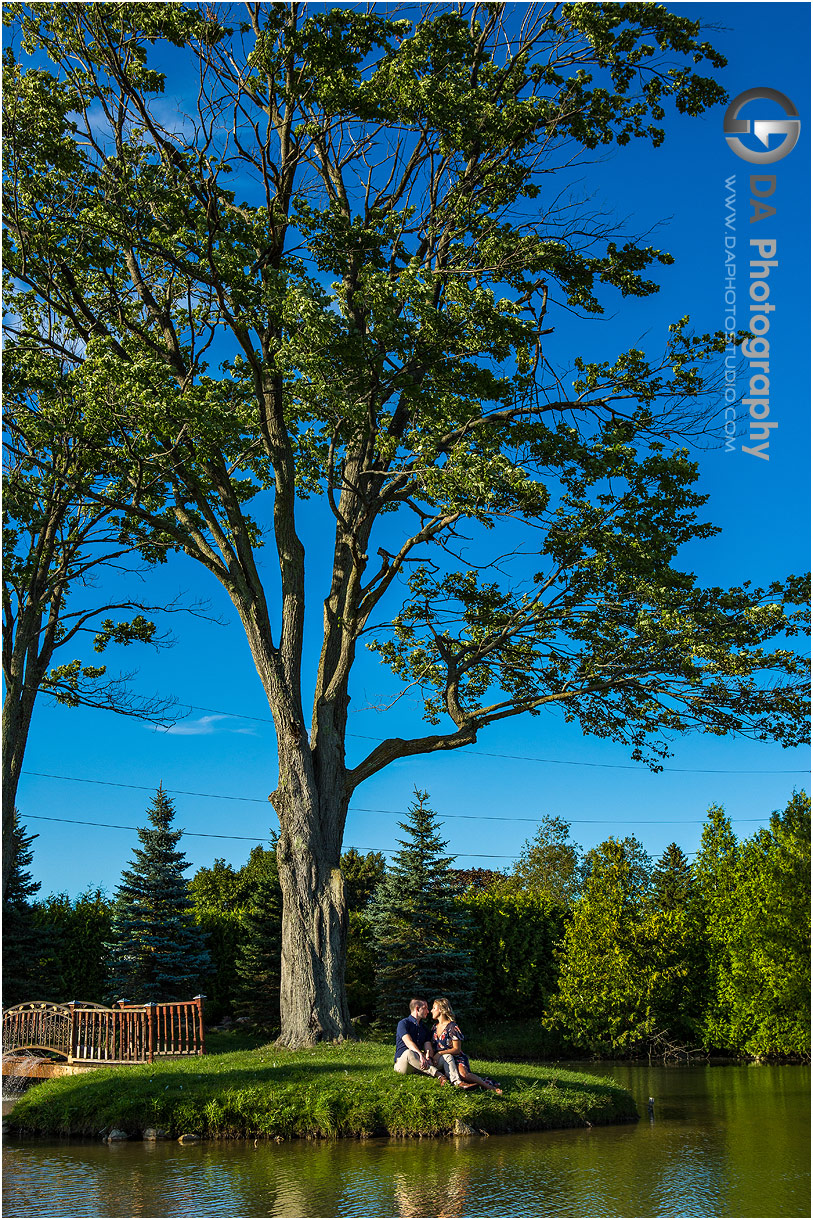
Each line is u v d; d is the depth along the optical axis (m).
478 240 16.52
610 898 27.28
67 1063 15.92
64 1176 8.49
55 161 14.30
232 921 30.91
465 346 14.43
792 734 16.83
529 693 18.02
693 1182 7.79
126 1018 15.41
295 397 17.72
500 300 13.86
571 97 16.16
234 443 16.53
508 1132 10.71
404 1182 7.85
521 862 69.50
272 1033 26.05
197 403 14.37
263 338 15.80
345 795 16.38
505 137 15.88
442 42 15.27
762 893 23.77
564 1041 26.97
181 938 27.81
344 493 17.88
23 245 15.52
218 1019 29.64
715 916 26.25
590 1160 8.87
